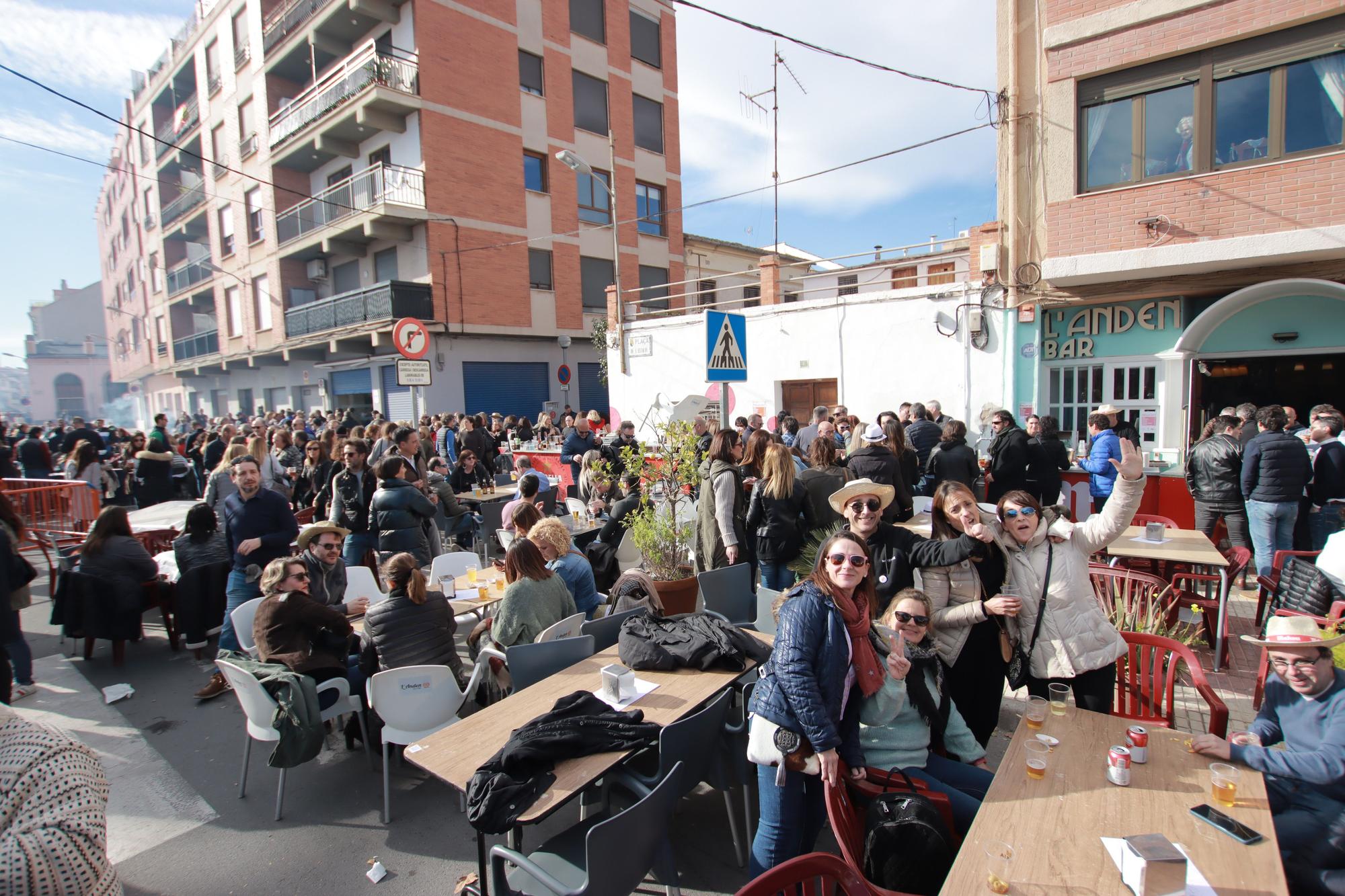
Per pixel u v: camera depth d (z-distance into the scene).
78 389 74.69
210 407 33.16
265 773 4.38
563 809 3.89
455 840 3.64
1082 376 9.88
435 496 7.75
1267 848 2.13
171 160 32.12
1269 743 2.93
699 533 6.43
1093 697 3.38
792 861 1.99
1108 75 8.95
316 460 9.71
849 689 2.79
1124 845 2.04
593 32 22.89
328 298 20.81
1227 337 8.75
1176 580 5.94
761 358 13.39
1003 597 3.33
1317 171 7.45
